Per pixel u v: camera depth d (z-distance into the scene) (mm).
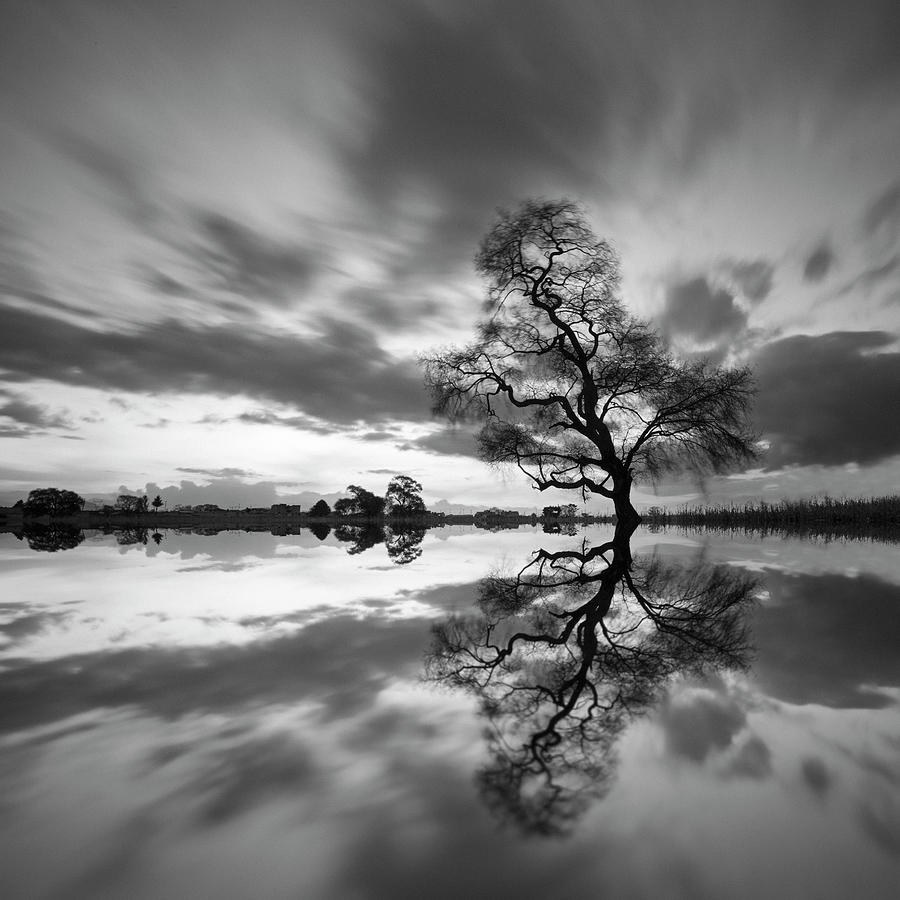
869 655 4688
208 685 3803
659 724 3088
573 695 3605
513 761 2592
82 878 1755
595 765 2555
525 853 1885
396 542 24344
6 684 3824
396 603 7555
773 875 1777
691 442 20297
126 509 75312
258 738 2871
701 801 2240
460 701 3473
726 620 6281
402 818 2102
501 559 14859
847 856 1880
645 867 1817
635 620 6363
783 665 4375
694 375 19531
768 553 15828
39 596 7973
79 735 2900
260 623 6078
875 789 2336
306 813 2133
